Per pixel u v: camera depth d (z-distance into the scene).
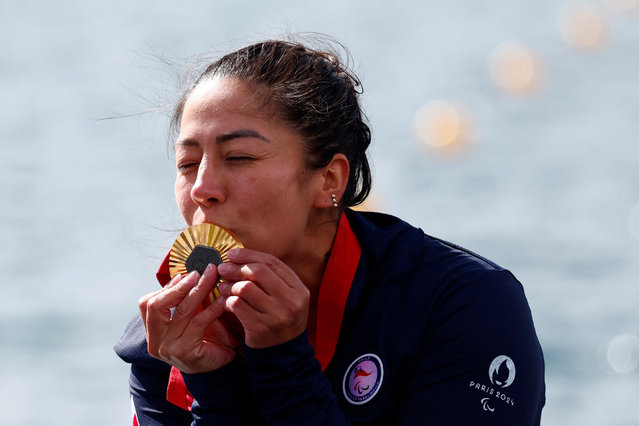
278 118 6.96
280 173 6.94
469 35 61.66
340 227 7.62
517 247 28.47
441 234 29.86
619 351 21.92
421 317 7.46
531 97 47.56
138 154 19.19
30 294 27.80
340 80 7.53
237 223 6.93
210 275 6.74
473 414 7.19
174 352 6.89
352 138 7.57
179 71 8.47
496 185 34.59
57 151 42.25
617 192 32.91
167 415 8.12
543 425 19.19
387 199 33.44
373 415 7.36
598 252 27.77
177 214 9.63
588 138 39.97
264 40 8.41
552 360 21.84
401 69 53.47
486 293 7.51
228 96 6.95
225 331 7.37
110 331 25.17
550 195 33.06
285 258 7.44
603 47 57.19
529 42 58.75
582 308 24.22
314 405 6.81
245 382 7.30
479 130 42.44
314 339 7.78
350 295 7.47
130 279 28.59
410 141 40.81
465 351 7.30
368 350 7.44
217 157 6.93
